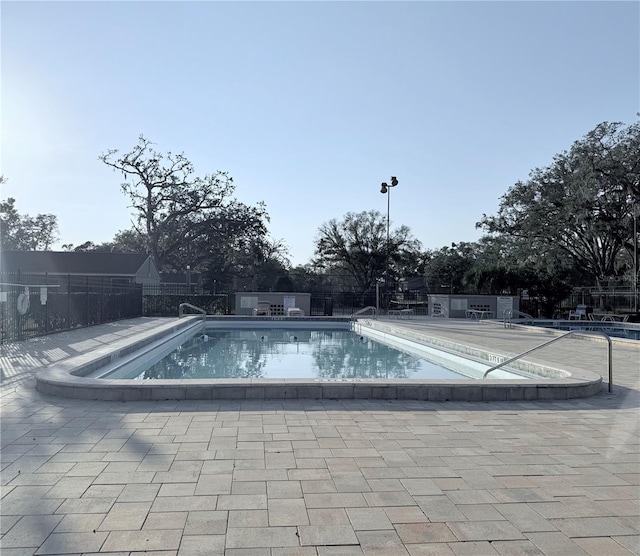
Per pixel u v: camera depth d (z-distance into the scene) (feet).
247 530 9.55
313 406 19.86
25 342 40.65
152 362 40.86
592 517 10.41
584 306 87.66
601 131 97.35
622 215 102.73
